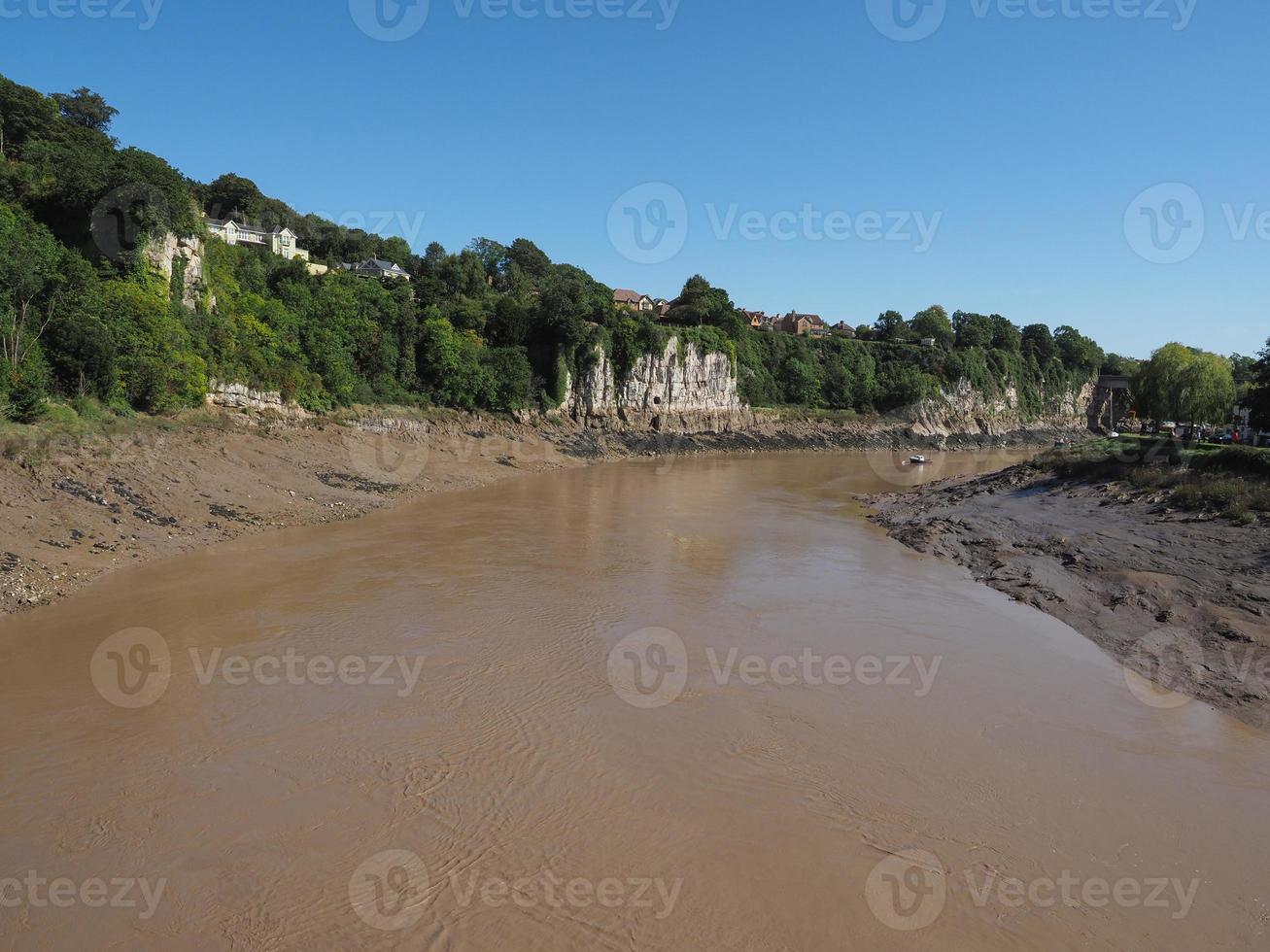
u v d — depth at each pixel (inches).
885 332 5132.9
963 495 1558.8
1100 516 1160.2
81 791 440.8
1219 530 944.9
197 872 375.9
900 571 1010.7
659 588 890.1
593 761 489.7
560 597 837.2
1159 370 2364.7
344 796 443.8
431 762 483.2
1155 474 1222.3
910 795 457.7
